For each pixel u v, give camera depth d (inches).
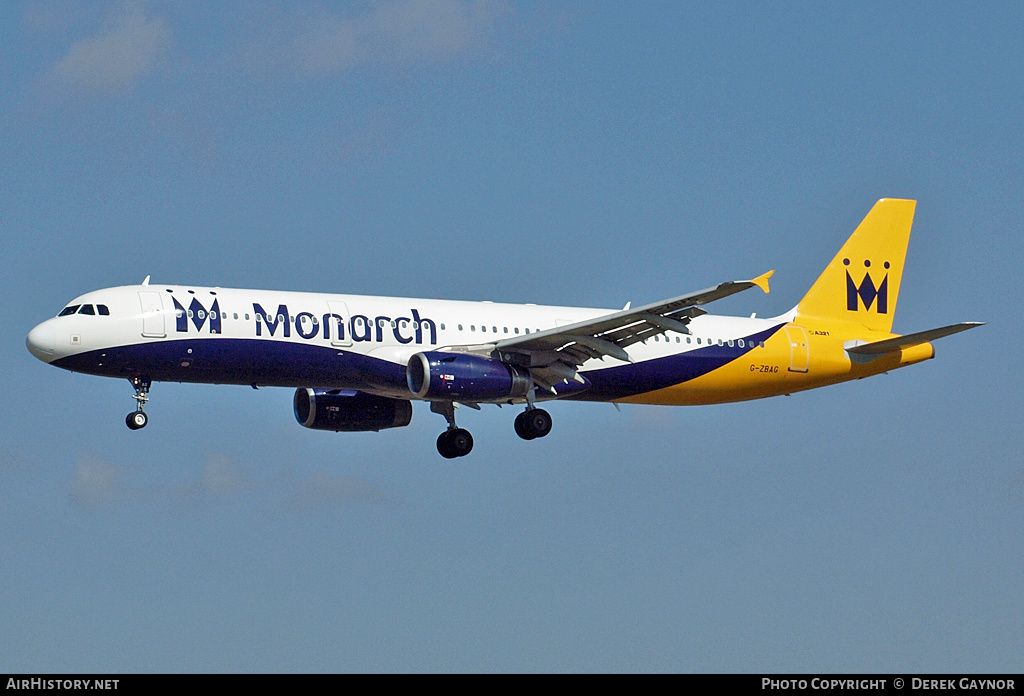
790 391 6963.6
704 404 6845.5
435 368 5866.1
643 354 6496.1
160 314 5654.5
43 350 5531.5
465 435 6732.3
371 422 6638.8
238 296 5861.2
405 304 6181.1
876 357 6993.1
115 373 5664.4
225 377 5816.9
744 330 6786.4
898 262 7180.1
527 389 6048.2
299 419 6673.2
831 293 7057.1
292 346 5841.5
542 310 6496.1
